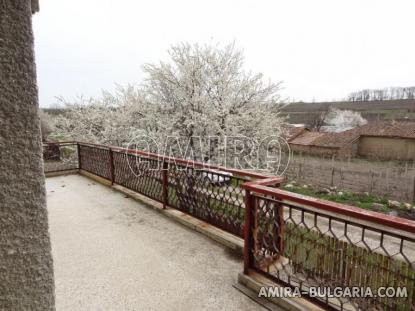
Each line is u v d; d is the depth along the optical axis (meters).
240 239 2.86
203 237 3.08
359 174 12.12
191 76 8.72
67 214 3.76
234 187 2.81
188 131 8.72
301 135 25.28
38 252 0.47
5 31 0.41
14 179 0.43
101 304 1.97
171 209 3.77
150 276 2.32
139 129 9.29
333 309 1.71
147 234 3.15
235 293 2.11
